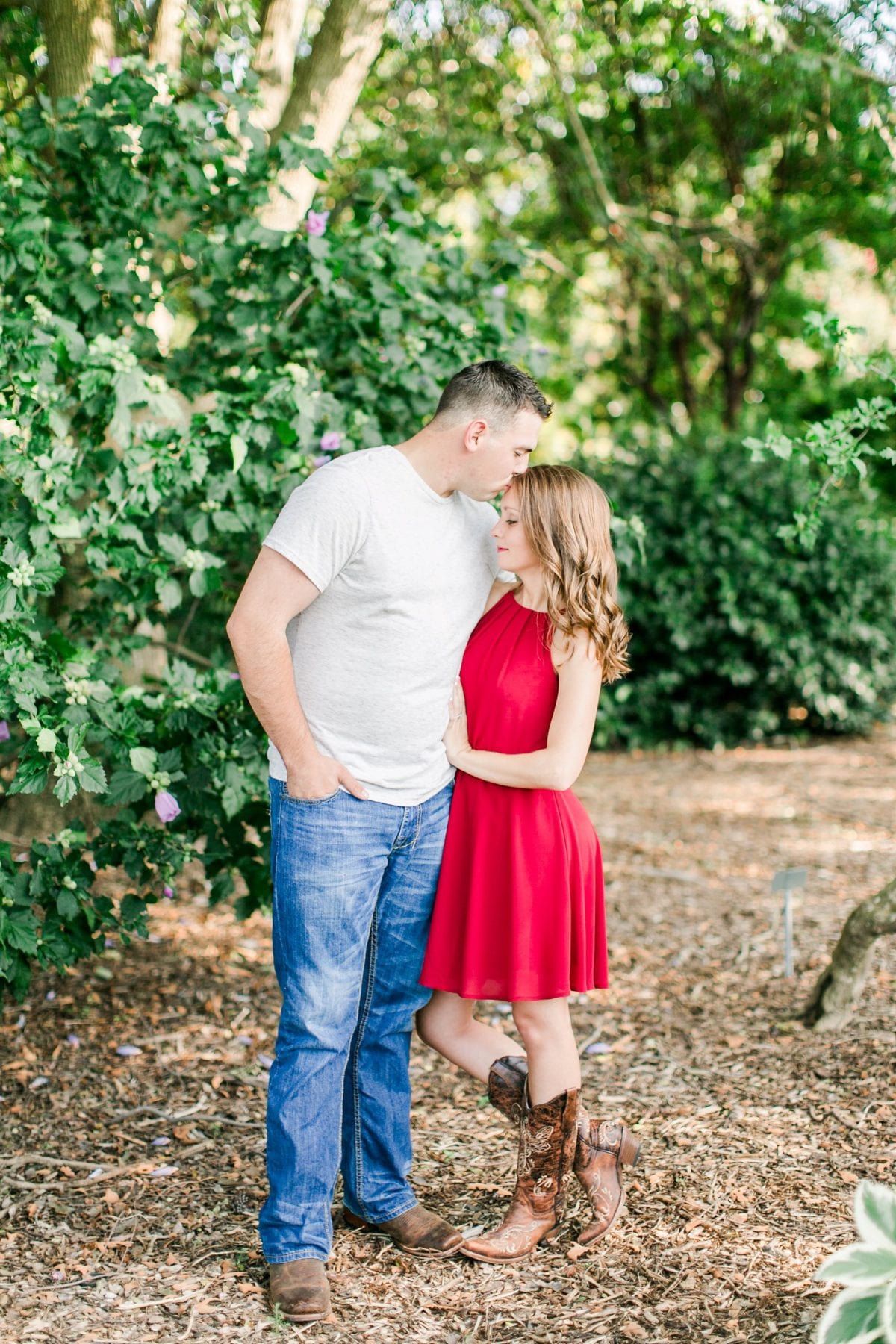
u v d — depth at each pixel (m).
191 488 3.27
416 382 3.65
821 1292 2.14
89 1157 2.78
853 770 7.35
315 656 2.17
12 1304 2.18
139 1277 2.28
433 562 2.16
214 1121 2.97
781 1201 2.48
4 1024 3.54
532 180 9.81
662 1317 2.11
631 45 6.06
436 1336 2.08
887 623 7.96
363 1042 2.37
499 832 2.28
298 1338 2.08
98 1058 3.32
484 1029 2.48
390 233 3.76
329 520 2.04
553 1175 2.33
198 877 4.95
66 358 3.04
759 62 5.69
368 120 7.99
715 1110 2.94
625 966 4.05
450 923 2.32
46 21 4.18
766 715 8.12
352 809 2.17
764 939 4.29
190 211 3.53
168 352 3.88
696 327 11.36
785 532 3.32
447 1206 2.54
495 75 7.36
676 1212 2.46
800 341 11.93
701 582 7.92
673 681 8.01
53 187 3.61
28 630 2.76
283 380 3.23
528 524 2.24
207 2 5.07
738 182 9.73
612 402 12.16
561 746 2.22
